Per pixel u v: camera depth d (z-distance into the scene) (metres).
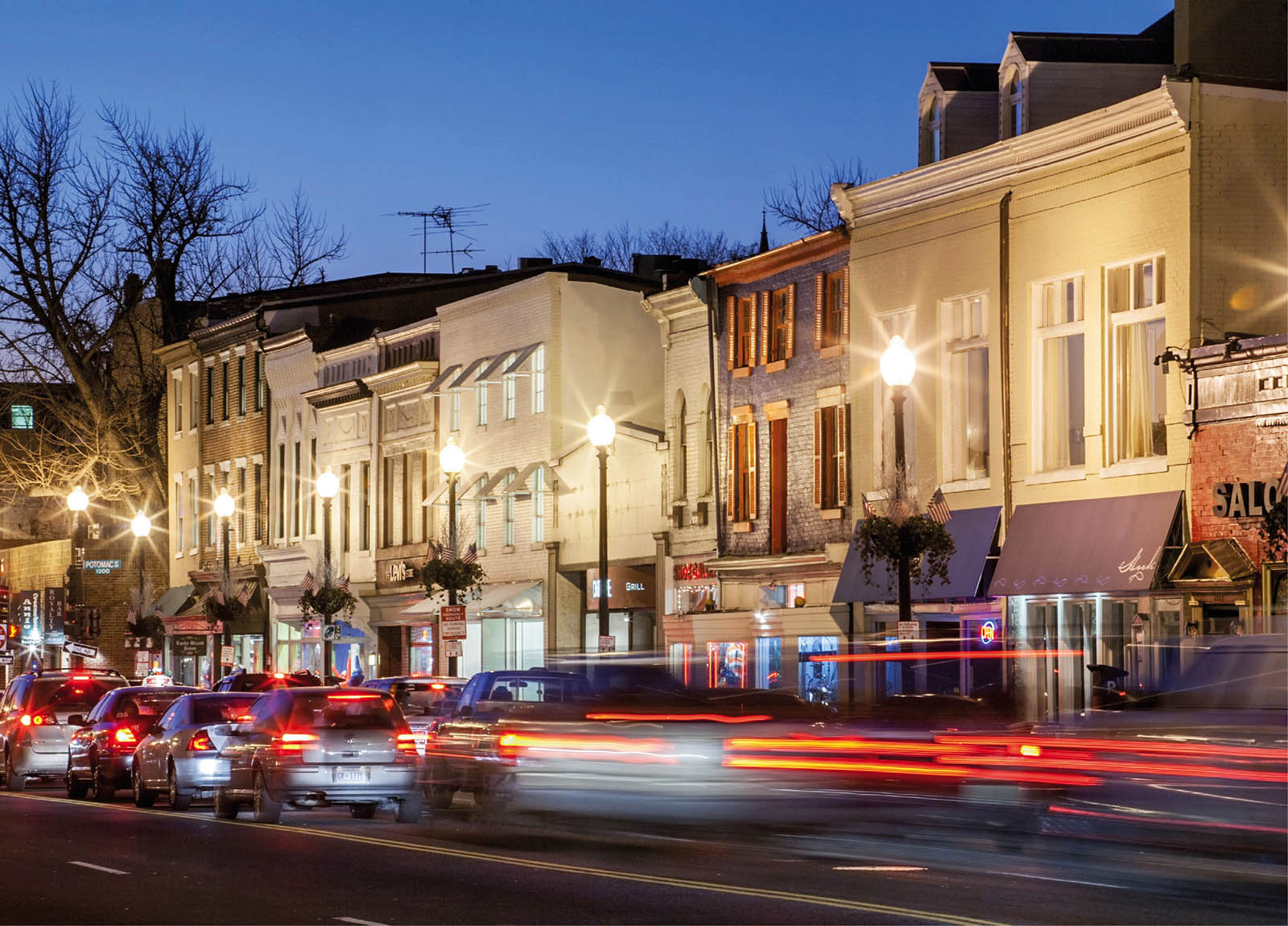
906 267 36.97
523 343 50.50
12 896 16.17
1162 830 17.33
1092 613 32.53
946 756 20.77
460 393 53.69
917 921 13.80
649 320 50.44
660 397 50.50
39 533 95.50
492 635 51.84
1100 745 18.30
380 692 24.81
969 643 35.25
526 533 50.50
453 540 42.31
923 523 32.19
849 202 38.09
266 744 24.47
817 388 39.66
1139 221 31.80
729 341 42.56
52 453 76.31
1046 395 34.03
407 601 55.22
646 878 16.89
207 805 29.25
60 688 35.25
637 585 46.44
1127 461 32.06
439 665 54.16
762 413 41.44
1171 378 30.95
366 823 24.52
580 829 22.34
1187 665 18.36
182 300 75.94
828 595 38.88
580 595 49.00
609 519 47.22
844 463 38.56
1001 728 20.75
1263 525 28.70
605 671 28.03
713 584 42.97
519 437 50.56
